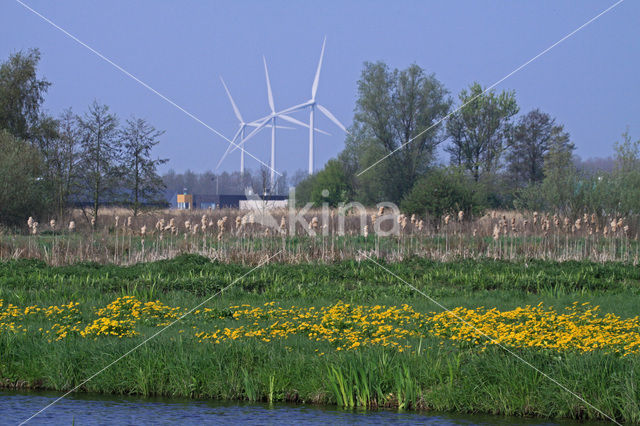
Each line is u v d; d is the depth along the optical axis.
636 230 66.56
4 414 20.22
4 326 26.78
